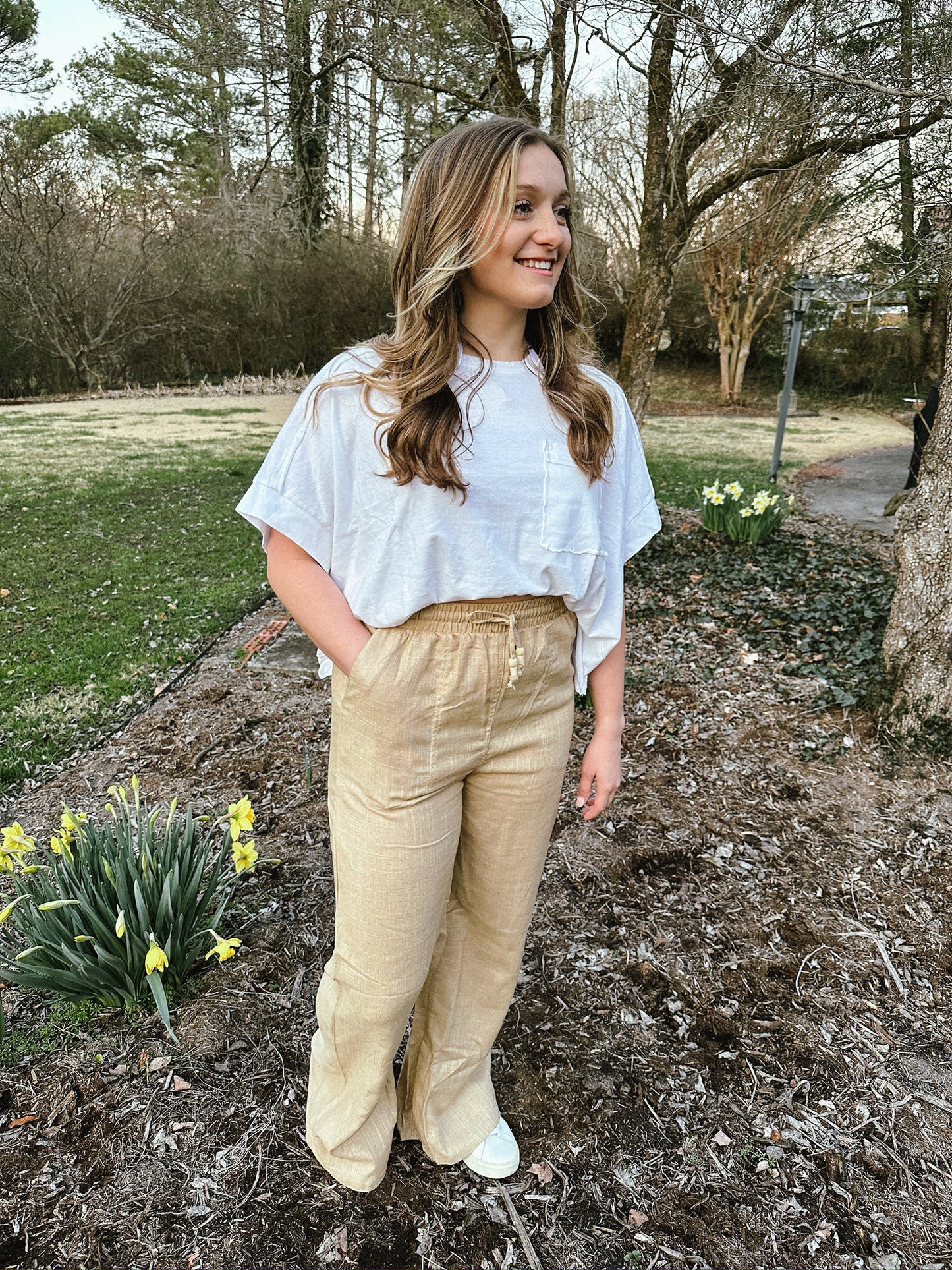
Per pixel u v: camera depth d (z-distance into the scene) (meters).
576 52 5.66
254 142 14.76
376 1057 1.51
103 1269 1.59
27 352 21.98
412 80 7.10
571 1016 2.22
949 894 2.74
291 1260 1.62
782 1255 1.67
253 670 4.57
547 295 1.22
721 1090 2.02
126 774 3.50
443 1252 1.64
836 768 3.49
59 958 2.08
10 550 6.99
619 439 1.40
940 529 3.39
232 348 23.30
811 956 2.47
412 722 1.26
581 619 1.43
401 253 1.25
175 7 8.39
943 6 3.99
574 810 3.18
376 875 1.32
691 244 6.51
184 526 7.95
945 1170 1.84
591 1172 1.81
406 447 1.14
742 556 6.86
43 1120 1.88
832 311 21.25
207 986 2.26
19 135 20.78
